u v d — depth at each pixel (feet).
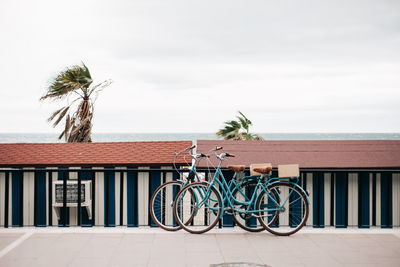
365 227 18.37
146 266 13.32
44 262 13.66
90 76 40.09
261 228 17.29
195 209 17.29
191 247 15.31
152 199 17.94
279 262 13.76
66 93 39.68
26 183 21.48
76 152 23.15
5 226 18.12
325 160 20.04
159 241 16.02
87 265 13.39
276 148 21.77
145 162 20.98
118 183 21.75
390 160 20.10
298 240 16.29
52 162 21.48
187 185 17.25
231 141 23.13
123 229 17.79
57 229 17.81
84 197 21.08
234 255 14.43
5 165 21.34
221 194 17.76
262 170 16.81
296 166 16.90
